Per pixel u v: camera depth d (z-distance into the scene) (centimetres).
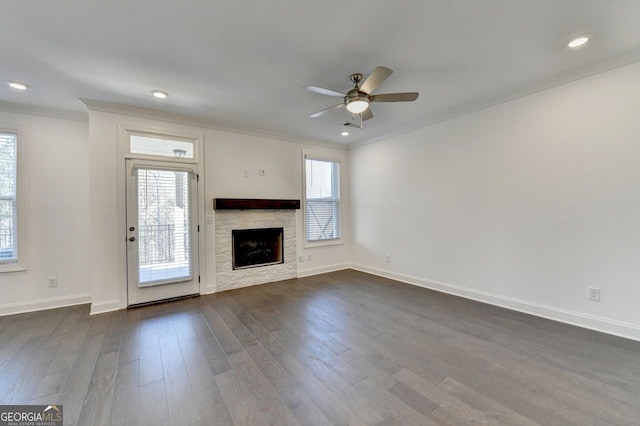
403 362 218
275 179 476
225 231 424
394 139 471
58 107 347
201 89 304
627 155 248
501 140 332
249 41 221
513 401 171
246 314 324
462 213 375
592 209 268
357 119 406
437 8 187
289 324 293
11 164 335
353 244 563
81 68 257
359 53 240
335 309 337
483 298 354
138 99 329
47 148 349
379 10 188
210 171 412
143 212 363
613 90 254
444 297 377
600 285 264
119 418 162
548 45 232
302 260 506
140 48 228
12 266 331
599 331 263
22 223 337
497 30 212
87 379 200
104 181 340
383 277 494
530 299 312
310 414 163
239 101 338
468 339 254
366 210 531
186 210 392
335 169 559
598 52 243
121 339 262
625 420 154
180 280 383
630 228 248
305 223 511
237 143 438
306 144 514
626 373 198
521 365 210
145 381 197
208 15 190
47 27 199
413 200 442
